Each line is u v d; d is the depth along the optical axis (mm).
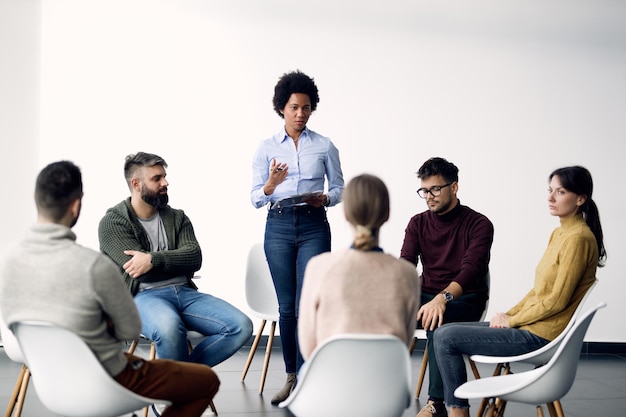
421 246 4039
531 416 4113
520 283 6184
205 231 5988
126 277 3525
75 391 2398
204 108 5977
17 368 5035
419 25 6125
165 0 5918
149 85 5906
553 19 6207
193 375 2562
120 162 5867
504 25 6176
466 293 3791
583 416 4164
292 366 4211
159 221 3725
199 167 5973
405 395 2418
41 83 5758
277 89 4188
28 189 5762
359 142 6086
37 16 5758
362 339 2229
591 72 6246
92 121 5832
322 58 6062
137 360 2508
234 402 4258
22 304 2365
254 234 6055
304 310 2422
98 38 5840
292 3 6039
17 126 5742
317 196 3996
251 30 6016
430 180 3895
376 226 2420
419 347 6172
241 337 3436
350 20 6074
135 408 2467
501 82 6188
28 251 2369
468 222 3924
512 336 3178
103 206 5844
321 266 2426
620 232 6227
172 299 3553
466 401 3248
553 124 6223
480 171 6172
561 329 3141
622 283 6207
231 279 6020
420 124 6133
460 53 6156
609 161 6254
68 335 2305
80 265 2336
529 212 6203
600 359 5930
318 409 2355
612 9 6238
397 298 2373
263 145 4234
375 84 6098
